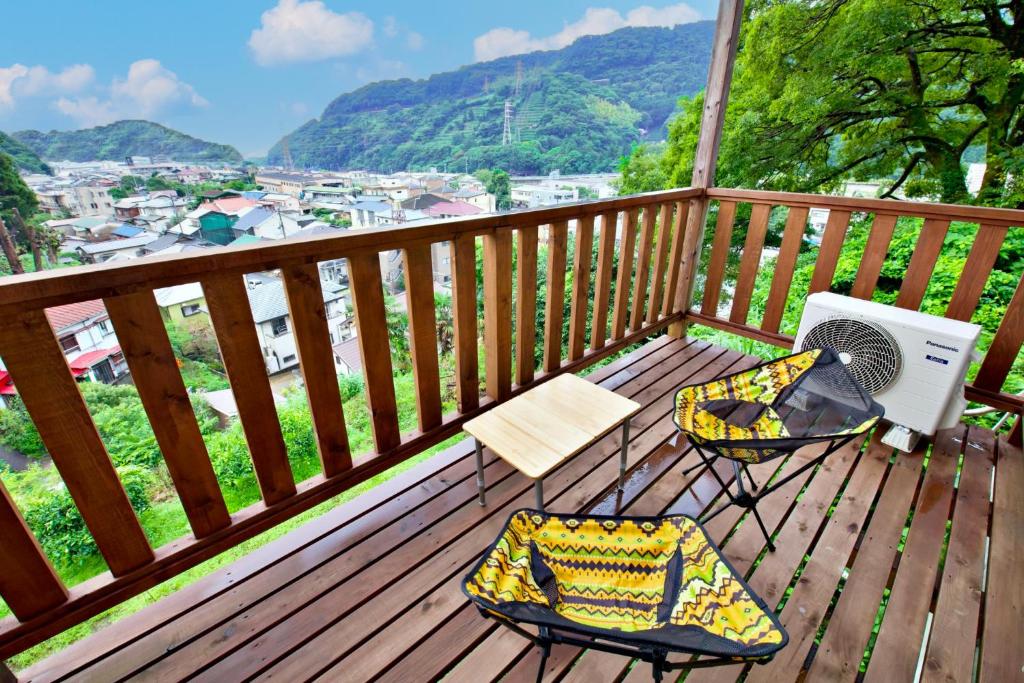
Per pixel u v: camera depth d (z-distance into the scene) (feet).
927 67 21.95
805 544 5.24
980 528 5.41
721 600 3.23
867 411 4.59
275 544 5.13
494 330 6.66
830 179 26.25
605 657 4.14
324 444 5.29
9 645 3.78
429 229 5.36
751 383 5.49
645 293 9.37
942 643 4.16
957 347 5.87
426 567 4.96
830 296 7.36
